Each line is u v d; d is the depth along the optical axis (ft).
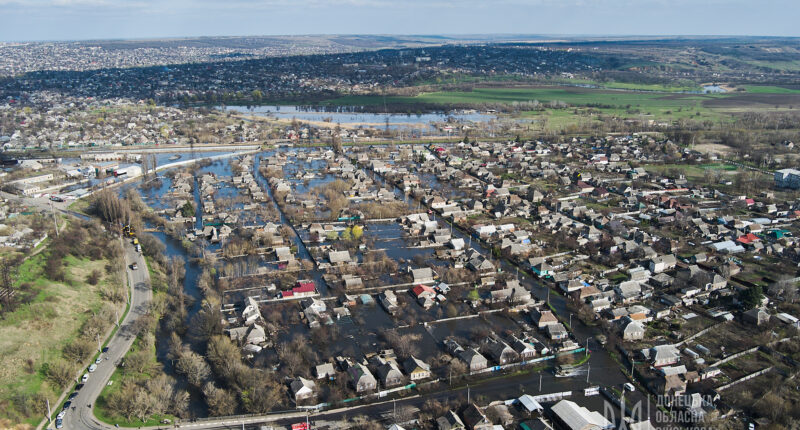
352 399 481.87
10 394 472.85
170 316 620.90
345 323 620.08
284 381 506.89
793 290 648.38
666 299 655.35
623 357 551.18
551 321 604.90
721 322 609.42
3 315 565.12
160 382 487.61
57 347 551.18
